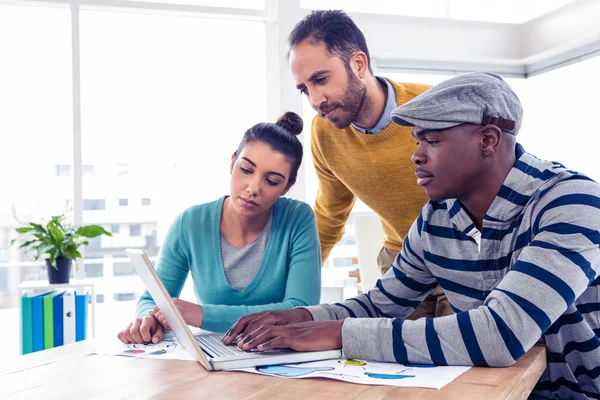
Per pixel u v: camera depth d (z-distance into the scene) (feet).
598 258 3.14
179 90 13.52
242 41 13.58
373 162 5.64
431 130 3.31
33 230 10.77
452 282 3.81
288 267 5.11
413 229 4.03
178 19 13.35
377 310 4.03
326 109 5.23
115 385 2.72
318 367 2.92
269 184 4.86
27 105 12.50
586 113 14.56
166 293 2.99
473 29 14.85
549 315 2.93
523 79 16.15
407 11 14.71
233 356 3.07
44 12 12.42
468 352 2.87
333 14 5.09
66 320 10.08
